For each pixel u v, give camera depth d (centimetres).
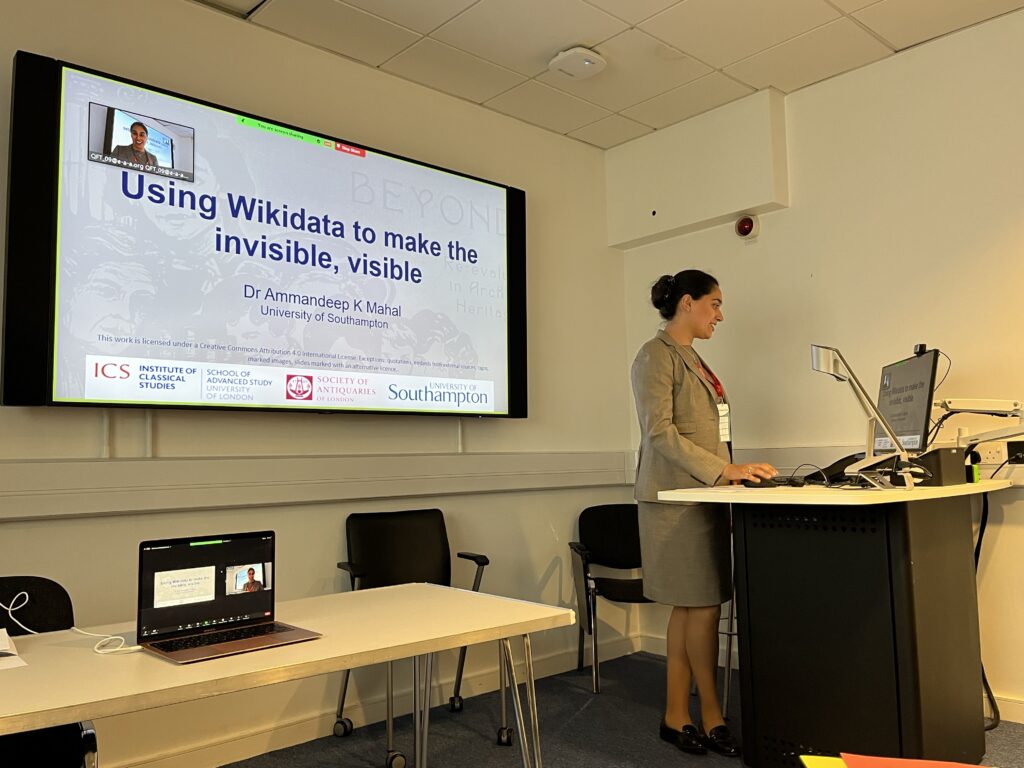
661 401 272
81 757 162
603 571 409
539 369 390
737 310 389
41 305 237
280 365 288
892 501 202
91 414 254
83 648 159
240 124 285
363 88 335
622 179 428
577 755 269
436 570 315
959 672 237
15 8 248
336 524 307
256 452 288
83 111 248
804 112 368
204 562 171
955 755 228
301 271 296
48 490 238
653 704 326
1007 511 300
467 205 352
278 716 284
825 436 354
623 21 309
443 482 338
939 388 321
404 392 323
